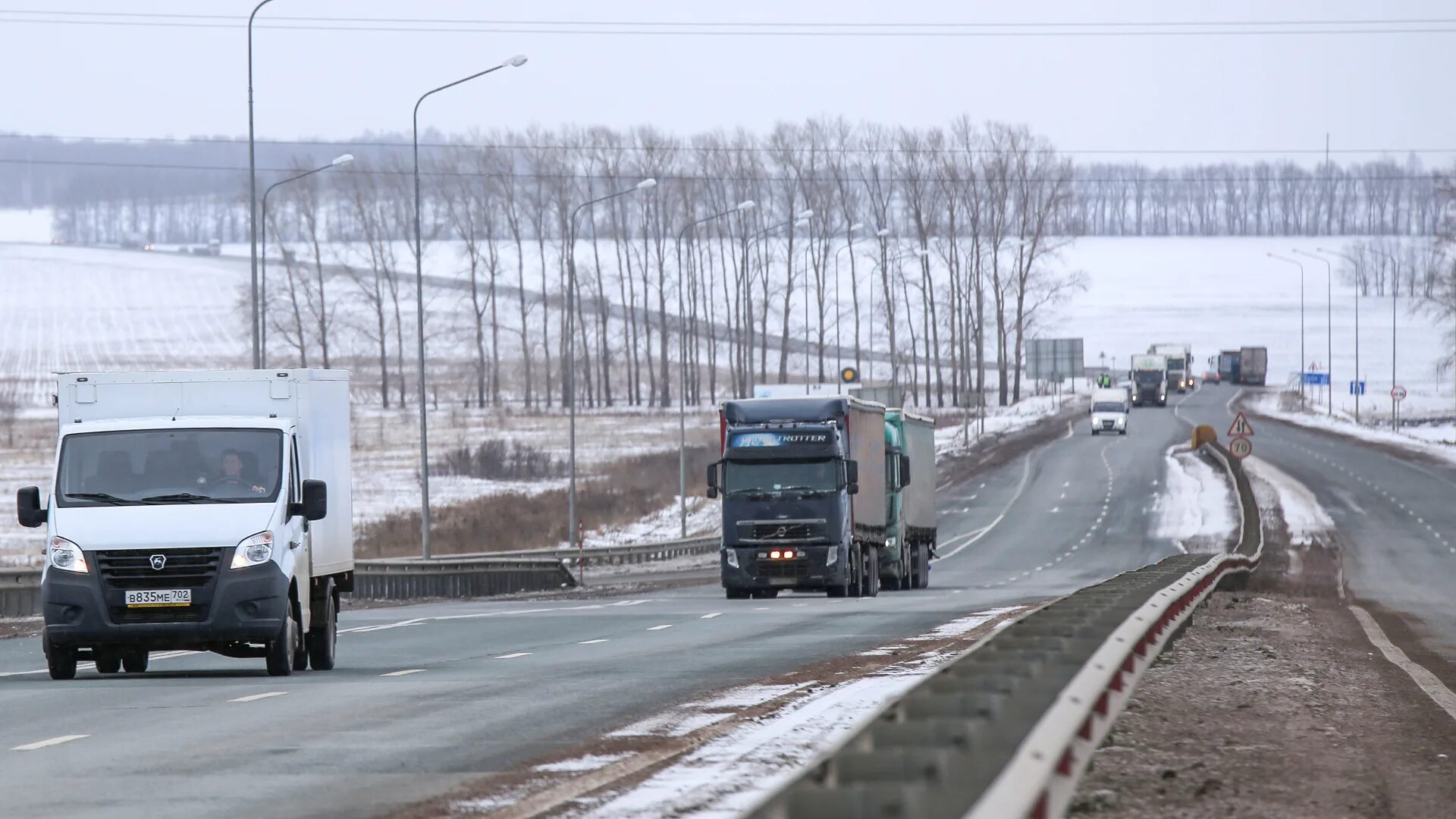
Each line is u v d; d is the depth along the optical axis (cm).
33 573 11444
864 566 13762
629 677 6078
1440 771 3859
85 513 6356
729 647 7638
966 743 2389
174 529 6284
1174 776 3619
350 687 5828
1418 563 16975
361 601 13738
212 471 6506
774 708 4981
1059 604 5016
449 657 7419
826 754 2295
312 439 6994
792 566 12988
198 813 3228
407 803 3334
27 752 4112
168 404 6838
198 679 6322
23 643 9025
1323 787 3578
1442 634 9344
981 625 8869
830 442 13025
